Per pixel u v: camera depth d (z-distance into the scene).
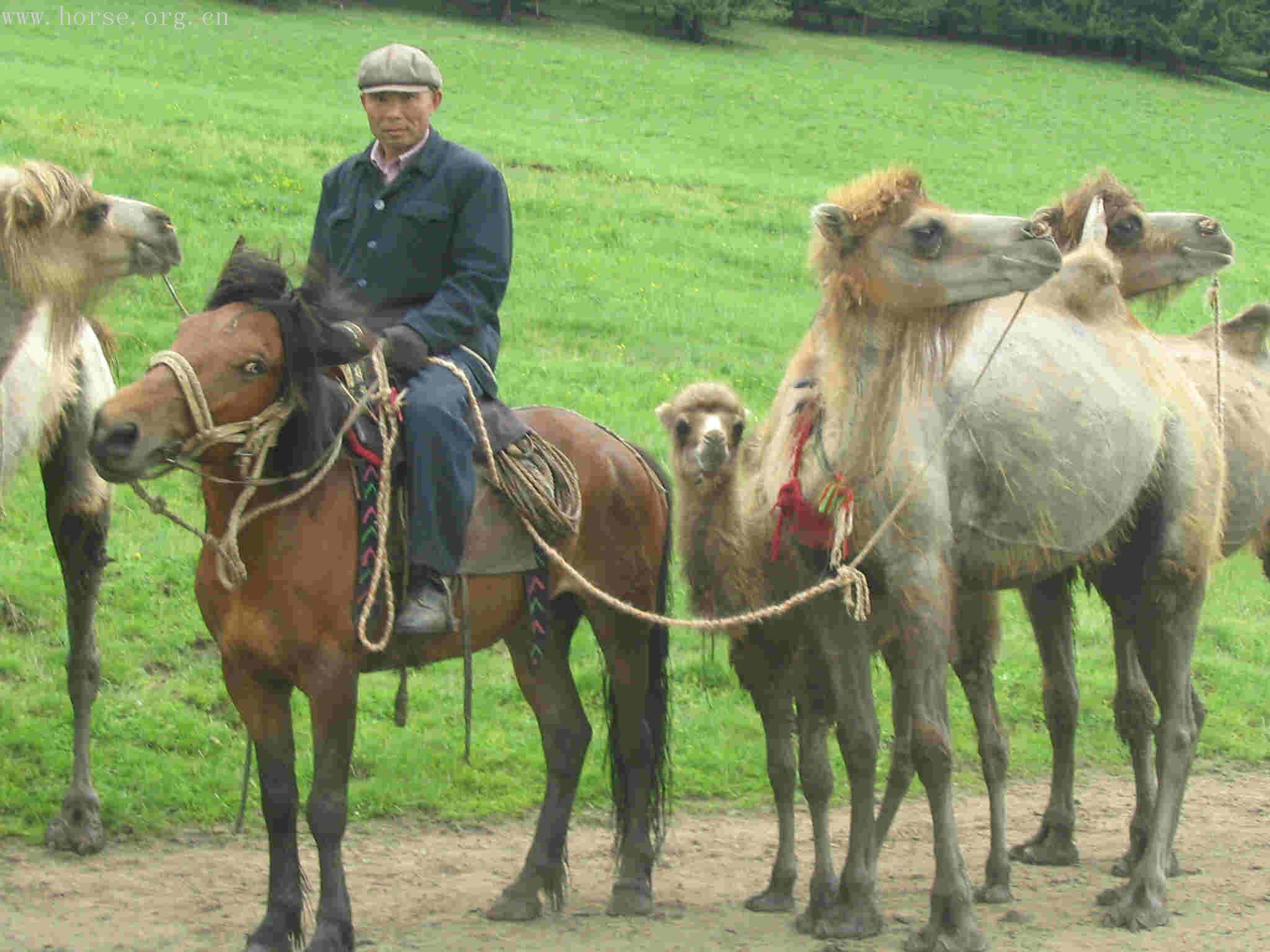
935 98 51.03
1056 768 8.39
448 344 6.62
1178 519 7.75
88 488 8.04
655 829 7.51
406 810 8.60
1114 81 61.38
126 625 10.22
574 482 7.02
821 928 6.83
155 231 6.87
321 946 5.81
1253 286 27.20
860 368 6.59
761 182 31.67
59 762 8.55
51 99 26.50
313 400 5.86
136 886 7.22
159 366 5.52
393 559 6.27
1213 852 8.57
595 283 21.17
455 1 61.28
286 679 6.11
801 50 60.31
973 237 6.33
